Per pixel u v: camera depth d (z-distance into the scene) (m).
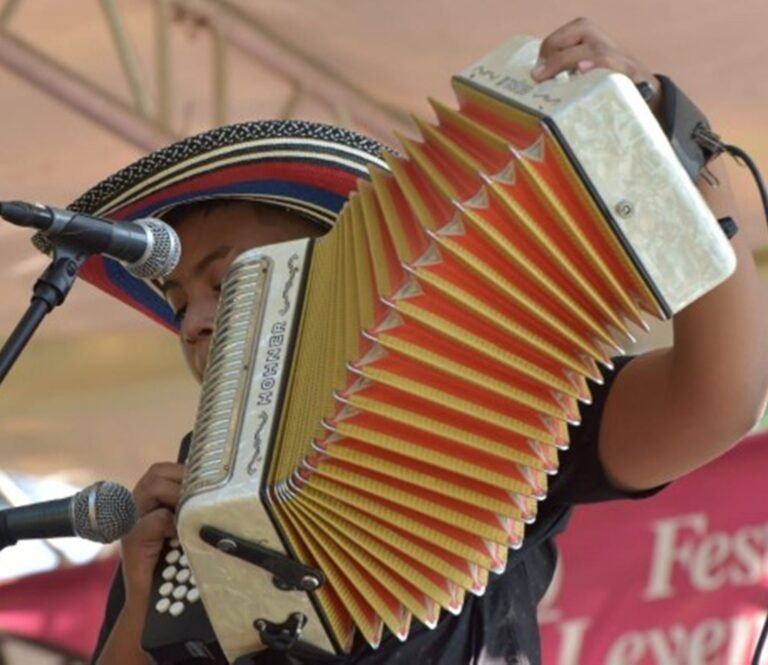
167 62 14.38
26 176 15.30
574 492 6.16
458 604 5.63
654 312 5.24
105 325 15.85
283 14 13.66
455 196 5.49
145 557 6.28
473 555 5.57
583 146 5.21
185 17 14.02
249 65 14.36
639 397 6.02
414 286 5.47
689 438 5.91
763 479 11.66
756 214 13.98
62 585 13.59
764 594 11.40
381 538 5.55
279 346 5.85
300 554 5.56
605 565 11.80
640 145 5.20
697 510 11.72
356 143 6.83
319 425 5.48
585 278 5.33
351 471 5.52
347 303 5.70
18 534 5.66
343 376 5.48
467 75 5.62
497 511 5.54
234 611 5.67
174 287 6.92
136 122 14.47
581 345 5.41
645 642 11.60
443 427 5.48
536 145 5.30
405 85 14.17
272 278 6.04
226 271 6.47
